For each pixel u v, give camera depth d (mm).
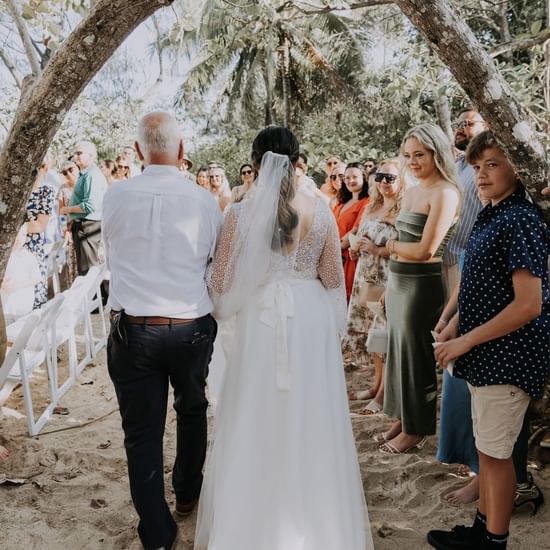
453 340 2154
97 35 2127
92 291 5219
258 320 2227
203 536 2363
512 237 2004
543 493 2768
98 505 2826
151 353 2283
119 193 2305
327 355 2283
